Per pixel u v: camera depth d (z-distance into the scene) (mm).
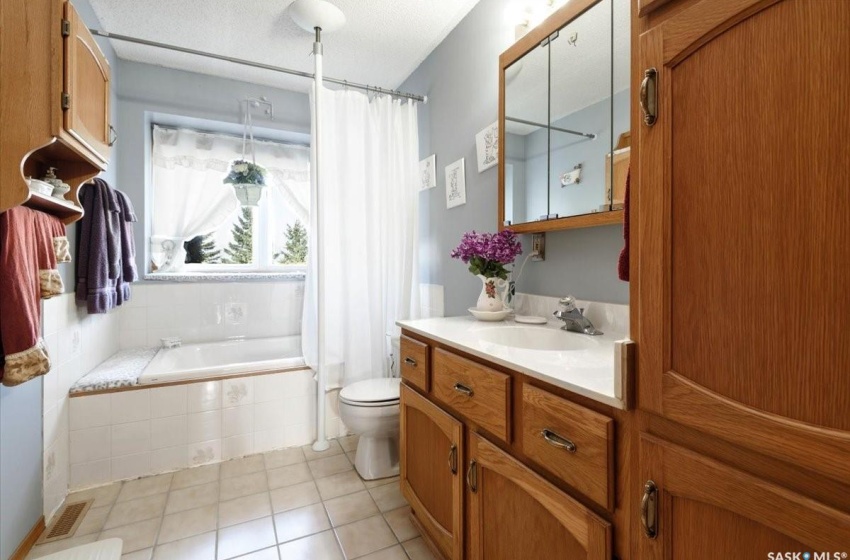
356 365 2410
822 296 423
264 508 1673
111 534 1502
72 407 1804
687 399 558
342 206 2391
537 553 893
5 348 1036
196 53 1987
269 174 3117
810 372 435
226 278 2850
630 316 658
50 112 1011
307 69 2672
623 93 1204
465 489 1170
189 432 2031
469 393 1118
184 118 2727
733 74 493
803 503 451
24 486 1389
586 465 745
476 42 2008
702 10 520
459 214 2174
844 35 397
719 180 514
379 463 1927
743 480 506
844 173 401
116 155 2486
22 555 1359
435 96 2420
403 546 1448
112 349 2438
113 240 1995
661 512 611
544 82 1502
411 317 2506
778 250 458
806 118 428
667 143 577
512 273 1736
